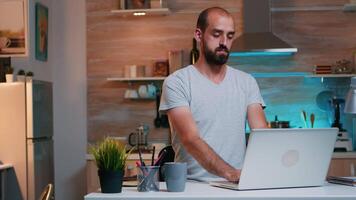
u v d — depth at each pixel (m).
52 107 5.21
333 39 5.40
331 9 5.41
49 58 5.63
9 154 4.73
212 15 2.55
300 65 5.43
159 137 5.54
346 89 5.40
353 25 5.39
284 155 2.02
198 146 2.38
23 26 5.17
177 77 2.59
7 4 5.20
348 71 5.21
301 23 5.43
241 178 2.00
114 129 5.60
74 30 5.64
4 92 4.74
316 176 2.11
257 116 2.66
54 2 5.69
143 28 5.60
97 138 5.62
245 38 5.20
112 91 5.62
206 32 2.56
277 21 5.46
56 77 5.67
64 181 5.61
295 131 2.00
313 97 5.43
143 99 5.57
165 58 5.57
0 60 5.07
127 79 5.40
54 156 5.64
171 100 2.54
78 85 5.63
